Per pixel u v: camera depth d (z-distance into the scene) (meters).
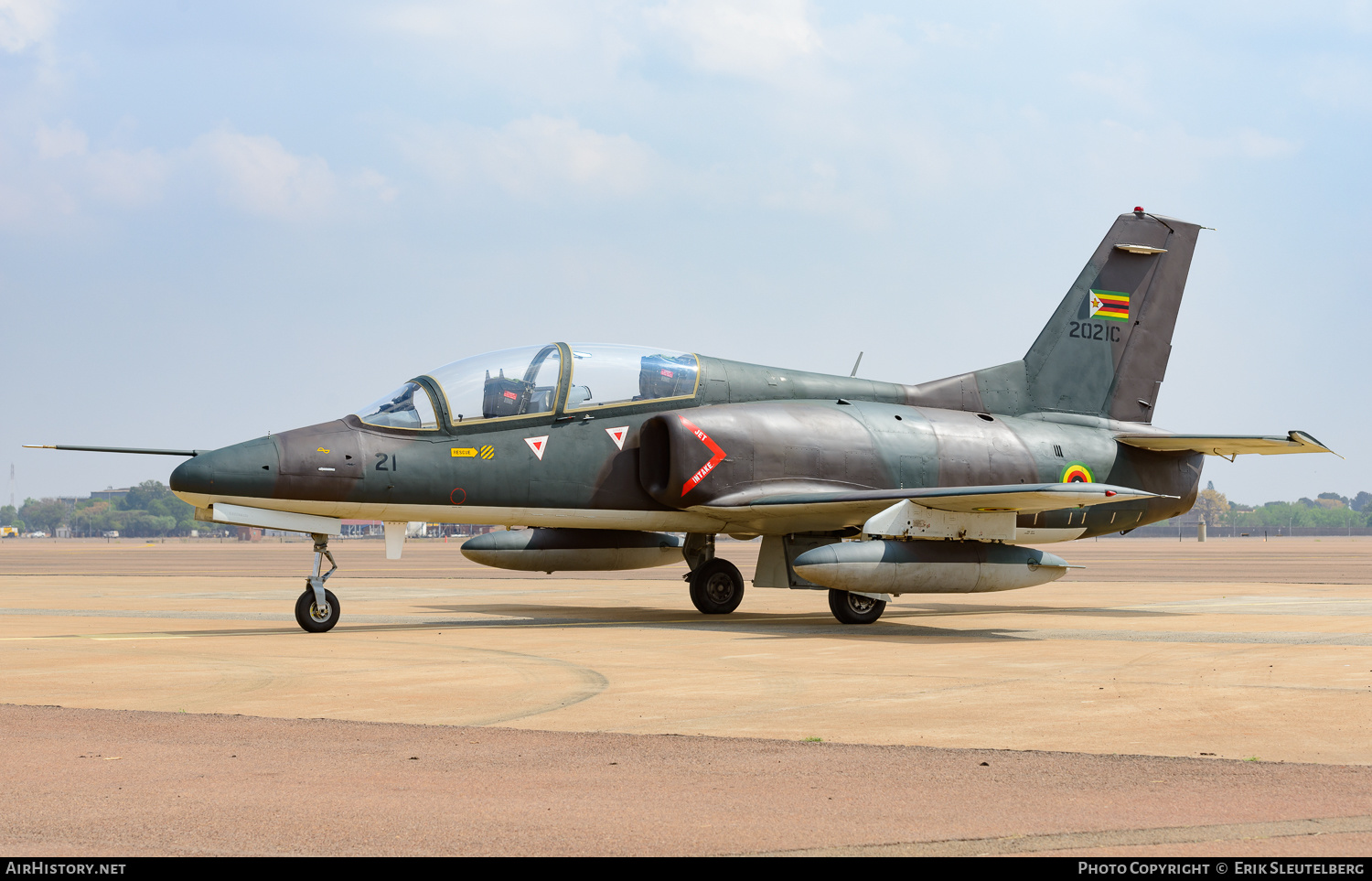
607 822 4.72
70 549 88.44
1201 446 17.52
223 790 5.22
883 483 15.98
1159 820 4.77
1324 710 7.59
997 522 14.66
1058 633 13.52
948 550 14.20
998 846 4.39
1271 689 8.56
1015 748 6.27
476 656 10.88
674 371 15.70
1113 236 18.86
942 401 17.58
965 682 9.00
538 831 4.57
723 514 15.21
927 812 4.88
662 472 15.19
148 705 7.74
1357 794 5.20
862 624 14.93
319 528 13.76
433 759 5.91
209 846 4.36
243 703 7.87
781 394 16.42
